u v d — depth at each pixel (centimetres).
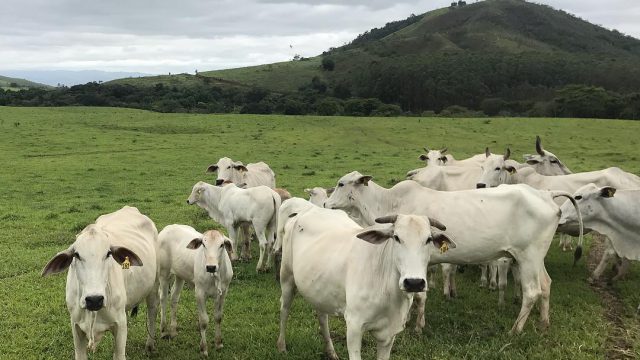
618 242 1027
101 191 2136
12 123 4244
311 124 4459
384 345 631
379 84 9669
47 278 1089
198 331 866
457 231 854
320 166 2708
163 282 861
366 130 4147
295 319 899
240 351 795
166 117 4800
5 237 1420
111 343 805
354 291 613
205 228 1516
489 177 1183
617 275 1085
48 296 991
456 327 862
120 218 755
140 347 803
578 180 1220
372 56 14062
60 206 1841
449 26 18162
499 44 14788
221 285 797
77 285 590
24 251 1284
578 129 4059
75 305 598
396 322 615
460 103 8931
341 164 2764
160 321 904
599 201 1024
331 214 756
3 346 788
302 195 1984
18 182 2294
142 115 4916
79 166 2678
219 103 8338
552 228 848
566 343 794
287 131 4103
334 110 6781
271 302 978
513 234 843
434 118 4781
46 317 896
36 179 2355
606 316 917
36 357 761
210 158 2970
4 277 1105
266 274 1160
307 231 728
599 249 1348
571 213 1041
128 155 3031
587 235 1478
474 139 3756
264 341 824
